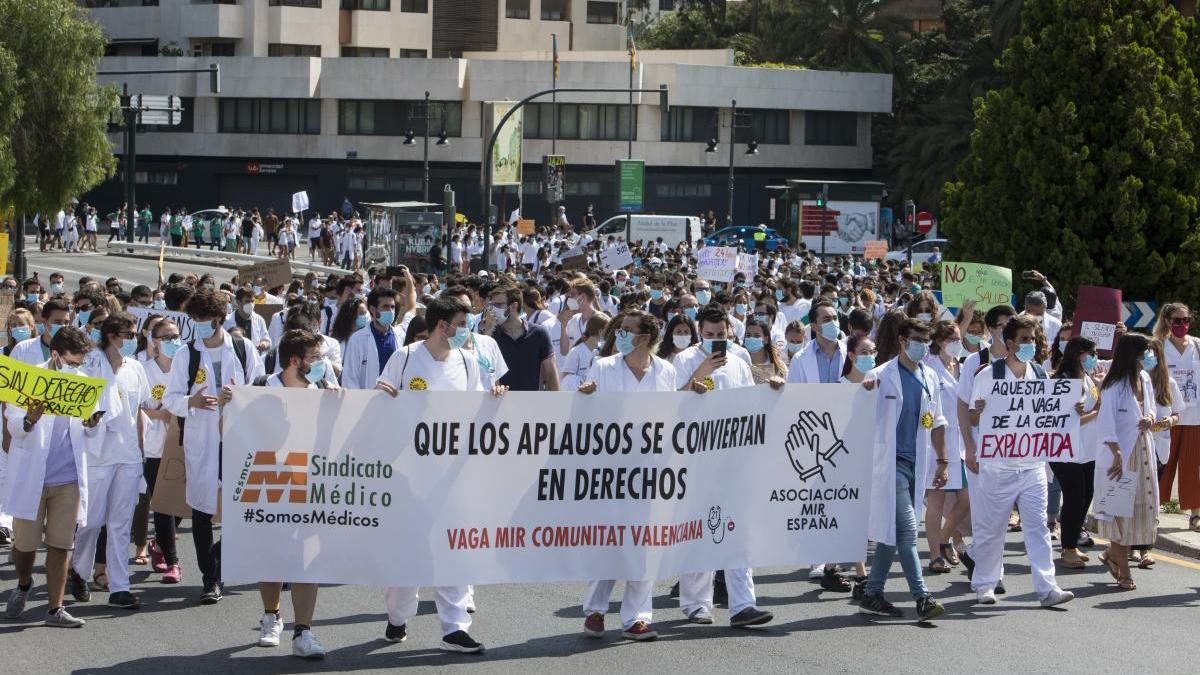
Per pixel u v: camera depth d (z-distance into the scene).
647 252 41.03
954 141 63.12
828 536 9.94
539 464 9.23
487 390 9.12
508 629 9.69
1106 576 11.77
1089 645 9.41
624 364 9.62
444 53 81.44
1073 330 15.13
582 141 74.12
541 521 9.25
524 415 9.18
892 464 9.98
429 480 9.05
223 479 8.89
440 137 63.78
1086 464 12.52
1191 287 24.06
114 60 75.62
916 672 8.67
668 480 9.43
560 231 56.91
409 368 9.20
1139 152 23.80
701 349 10.41
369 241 46.91
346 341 13.28
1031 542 10.59
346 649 9.12
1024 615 10.25
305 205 58.28
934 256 48.91
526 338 12.65
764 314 16.83
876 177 79.00
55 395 9.40
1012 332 10.45
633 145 74.25
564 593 10.90
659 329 9.53
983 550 10.64
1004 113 24.97
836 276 26.66
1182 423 13.51
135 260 53.81
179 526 13.79
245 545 8.91
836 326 11.48
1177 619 10.20
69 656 8.88
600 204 74.88
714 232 64.00
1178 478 13.60
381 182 73.88
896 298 24.97
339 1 78.69
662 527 9.43
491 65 72.88
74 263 51.19
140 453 10.38
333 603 10.50
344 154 73.62
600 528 9.34
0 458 11.06
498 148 47.53
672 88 73.44
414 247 45.91
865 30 77.50
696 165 75.12
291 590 10.13
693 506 9.53
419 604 10.53
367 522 9.01
